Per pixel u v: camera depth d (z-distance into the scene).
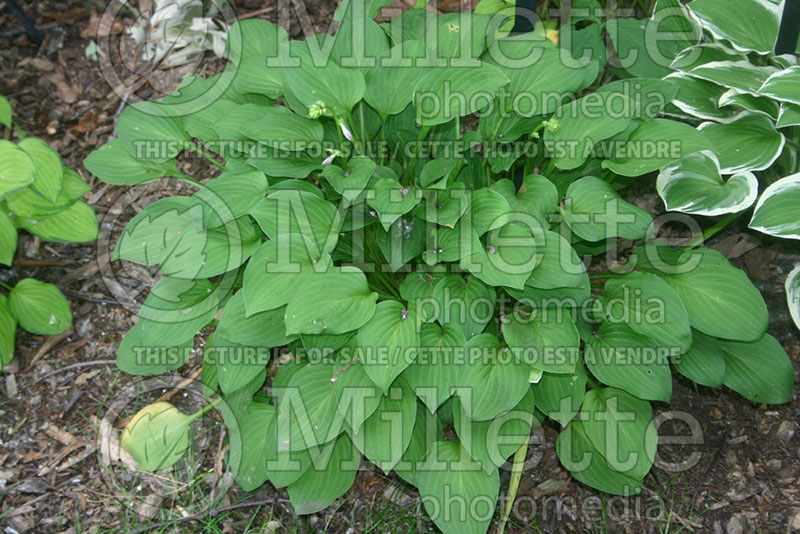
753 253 1.10
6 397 1.09
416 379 0.89
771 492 0.97
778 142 0.98
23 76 1.35
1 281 1.17
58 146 1.29
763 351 0.99
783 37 1.00
